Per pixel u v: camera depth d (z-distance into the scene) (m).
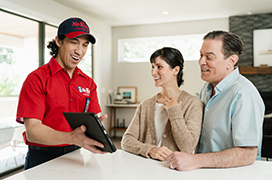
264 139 2.63
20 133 3.11
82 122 0.86
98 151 0.93
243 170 0.92
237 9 4.35
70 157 1.09
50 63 1.32
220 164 0.94
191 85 5.14
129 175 0.87
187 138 1.20
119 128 5.35
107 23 5.32
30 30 3.69
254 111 1.03
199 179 0.83
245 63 4.77
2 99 4.14
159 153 1.13
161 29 5.30
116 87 5.64
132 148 1.25
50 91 1.27
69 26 1.24
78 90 1.40
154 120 1.39
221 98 1.20
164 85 1.40
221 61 1.19
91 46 4.96
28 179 0.83
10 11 3.14
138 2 3.93
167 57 1.35
